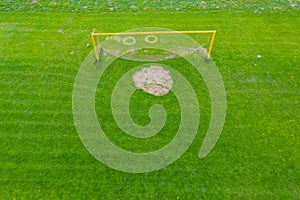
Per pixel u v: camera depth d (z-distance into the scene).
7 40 8.74
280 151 6.22
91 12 9.89
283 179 5.79
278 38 8.94
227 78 7.75
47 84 7.54
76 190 5.66
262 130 6.59
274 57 8.32
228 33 9.10
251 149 6.25
